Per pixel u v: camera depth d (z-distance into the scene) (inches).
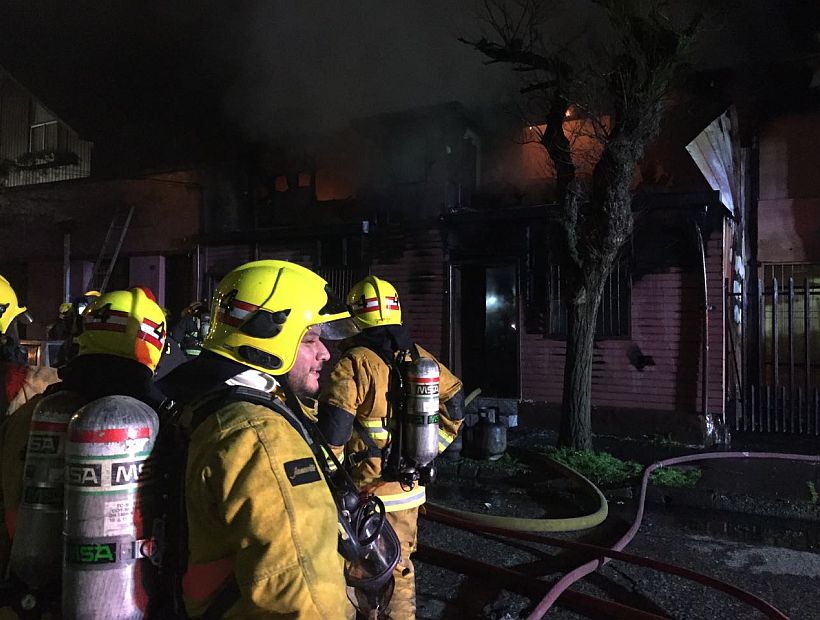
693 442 323.6
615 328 349.7
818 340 386.6
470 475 276.7
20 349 123.1
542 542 180.9
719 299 321.1
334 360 402.6
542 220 365.1
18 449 68.7
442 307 395.5
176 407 60.2
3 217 619.2
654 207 330.0
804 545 193.3
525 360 372.2
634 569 170.6
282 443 54.4
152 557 54.4
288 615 49.0
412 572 112.0
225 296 63.7
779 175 398.9
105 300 71.9
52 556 58.1
